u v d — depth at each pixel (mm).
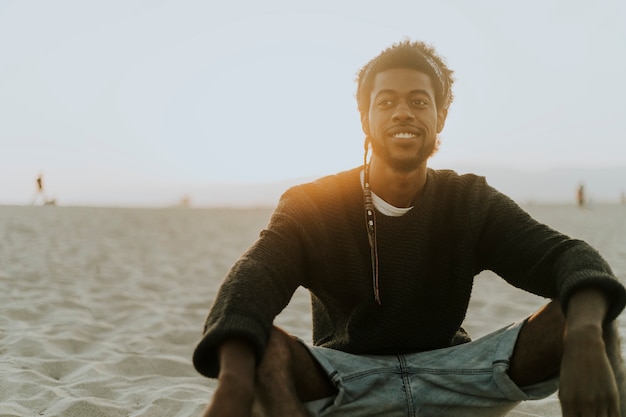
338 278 2014
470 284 2070
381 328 2010
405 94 1991
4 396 3291
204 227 16000
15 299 5918
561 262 1838
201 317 5449
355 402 1868
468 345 1964
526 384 1866
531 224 2025
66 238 11992
